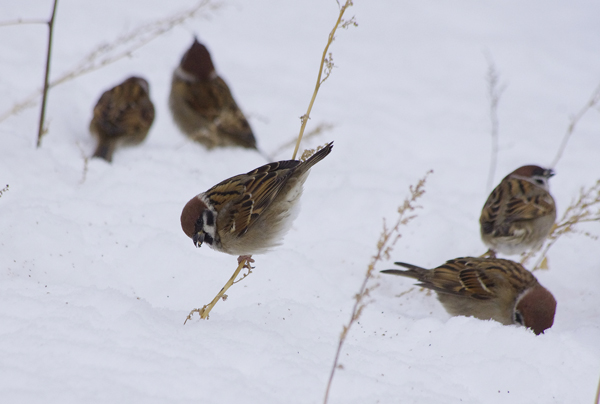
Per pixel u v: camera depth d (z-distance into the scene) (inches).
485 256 442.0
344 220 470.0
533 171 450.0
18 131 533.6
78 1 896.3
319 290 362.9
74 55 730.8
